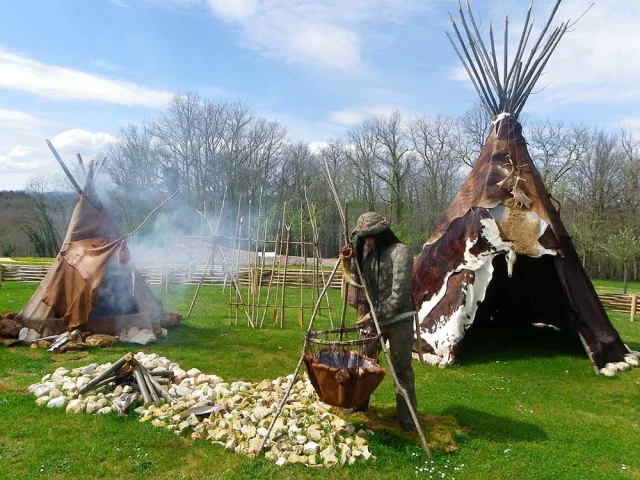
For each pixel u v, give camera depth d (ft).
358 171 139.85
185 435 16.22
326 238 149.59
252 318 41.06
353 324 40.11
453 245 31.45
